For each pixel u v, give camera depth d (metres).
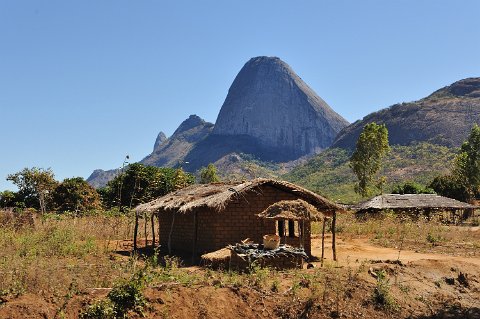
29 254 16.25
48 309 10.52
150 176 45.97
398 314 13.63
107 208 48.47
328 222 33.00
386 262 17.77
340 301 13.38
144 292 11.75
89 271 13.58
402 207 43.47
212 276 14.13
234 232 20.34
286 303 12.85
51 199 48.00
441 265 17.83
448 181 63.28
